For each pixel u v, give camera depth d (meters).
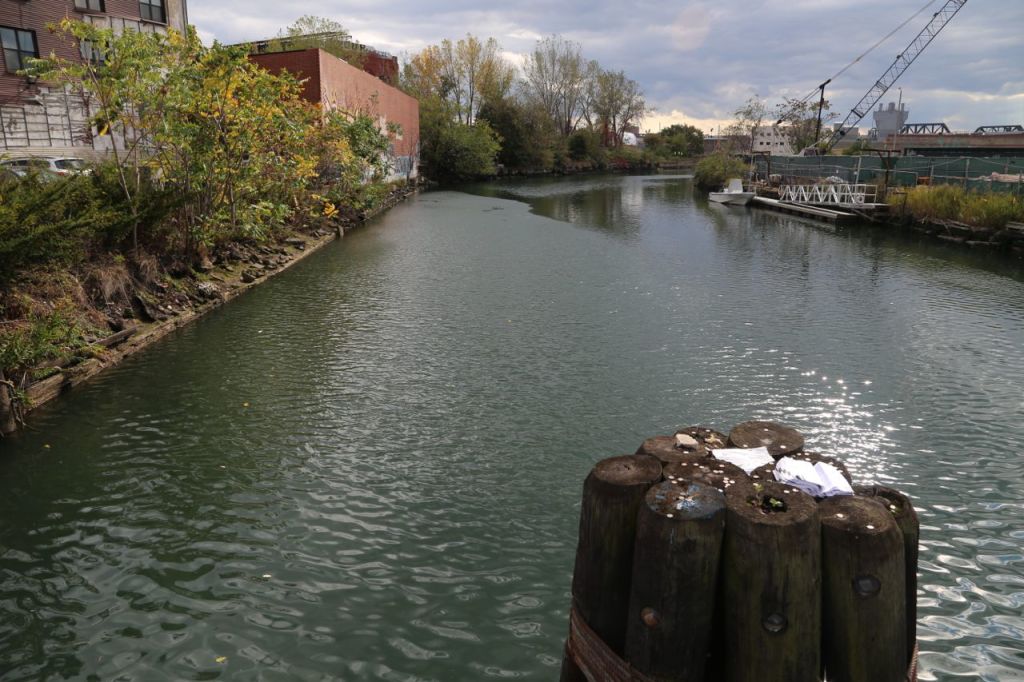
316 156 23.08
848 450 8.07
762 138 65.50
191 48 14.44
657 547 2.86
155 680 4.50
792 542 2.73
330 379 10.12
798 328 13.25
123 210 12.69
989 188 28.61
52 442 7.96
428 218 32.44
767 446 3.55
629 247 24.16
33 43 22.17
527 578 5.62
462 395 9.55
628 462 3.28
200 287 14.21
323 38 52.91
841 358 11.38
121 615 5.12
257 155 17.41
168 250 14.34
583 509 3.25
